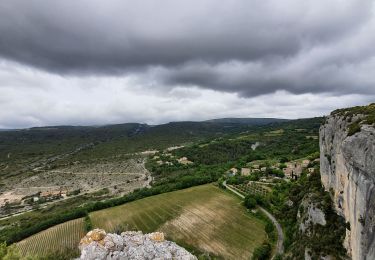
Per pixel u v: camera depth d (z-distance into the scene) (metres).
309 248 63.19
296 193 101.56
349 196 49.31
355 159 45.22
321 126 81.19
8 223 155.38
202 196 134.88
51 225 129.00
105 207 142.25
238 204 118.06
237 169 182.25
